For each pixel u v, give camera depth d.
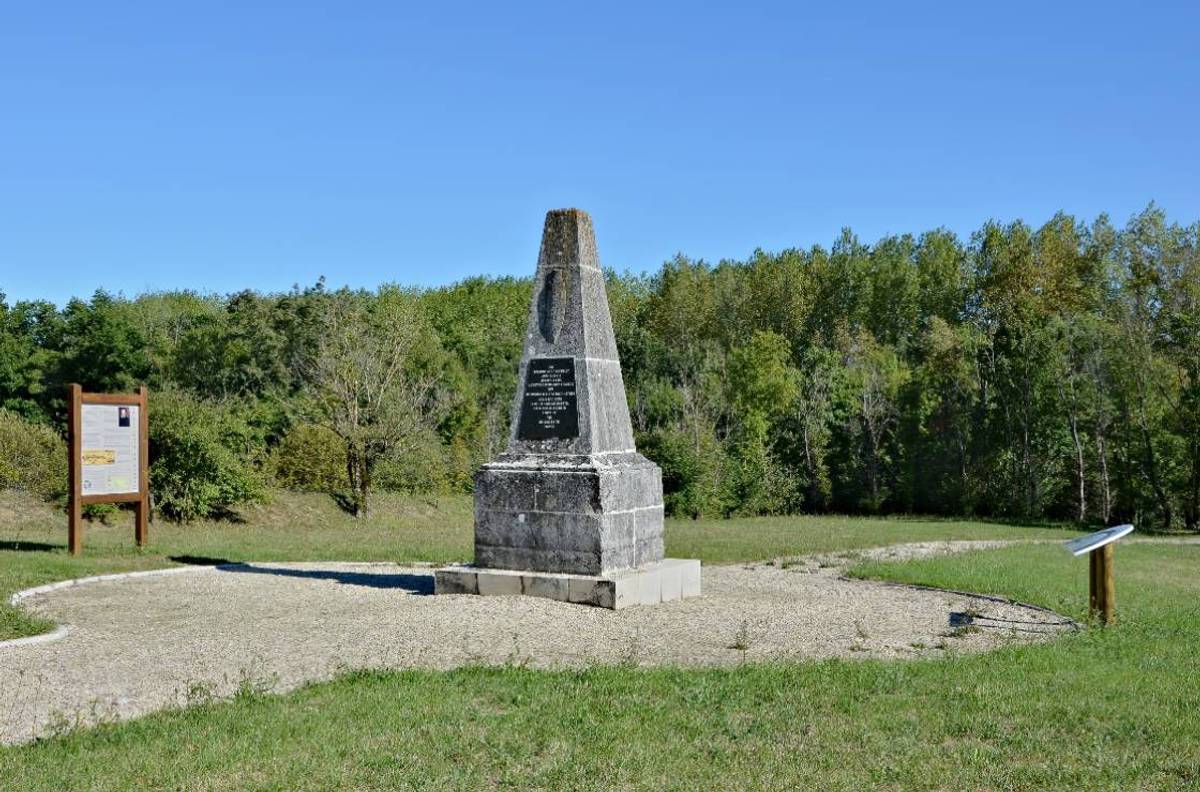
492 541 13.98
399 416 31.67
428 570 17.45
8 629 11.36
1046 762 6.69
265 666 9.61
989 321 58.00
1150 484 38.28
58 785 6.23
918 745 7.02
